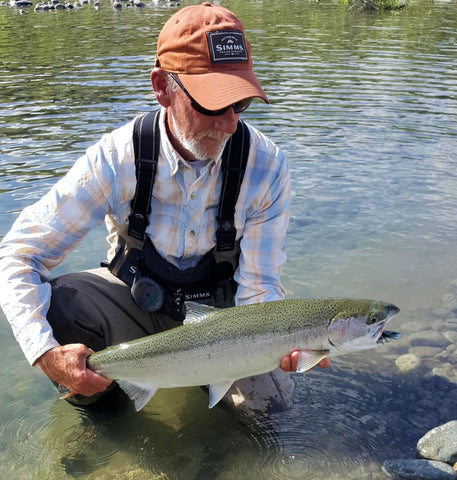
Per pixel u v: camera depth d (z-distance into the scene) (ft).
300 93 9.45
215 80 2.55
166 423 3.15
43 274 2.99
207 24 2.58
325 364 2.82
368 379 3.51
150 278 3.14
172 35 2.64
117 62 11.62
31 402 3.28
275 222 3.15
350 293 4.32
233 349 2.63
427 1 25.73
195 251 3.10
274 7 23.03
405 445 3.01
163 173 2.91
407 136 7.50
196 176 2.91
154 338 2.72
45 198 2.99
